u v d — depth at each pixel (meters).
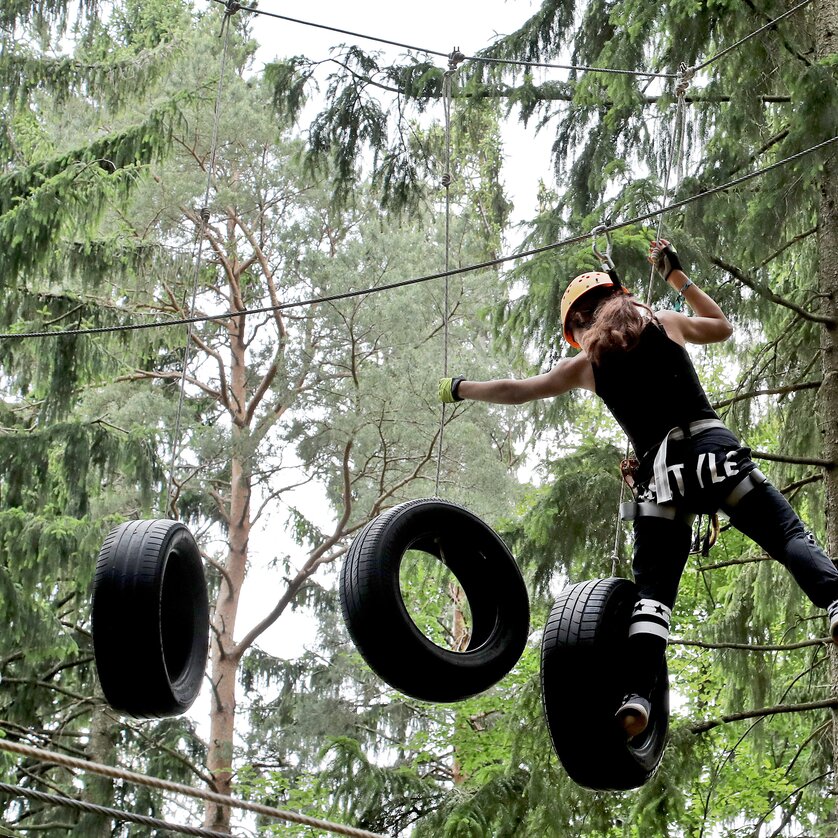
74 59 21.62
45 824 20.50
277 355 21.61
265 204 22.58
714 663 12.44
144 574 5.81
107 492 21.11
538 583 11.74
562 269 10.95
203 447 21.17
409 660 5.64
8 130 22.39
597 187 12.95
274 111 16.23
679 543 5.05
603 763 5.24
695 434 4.97
